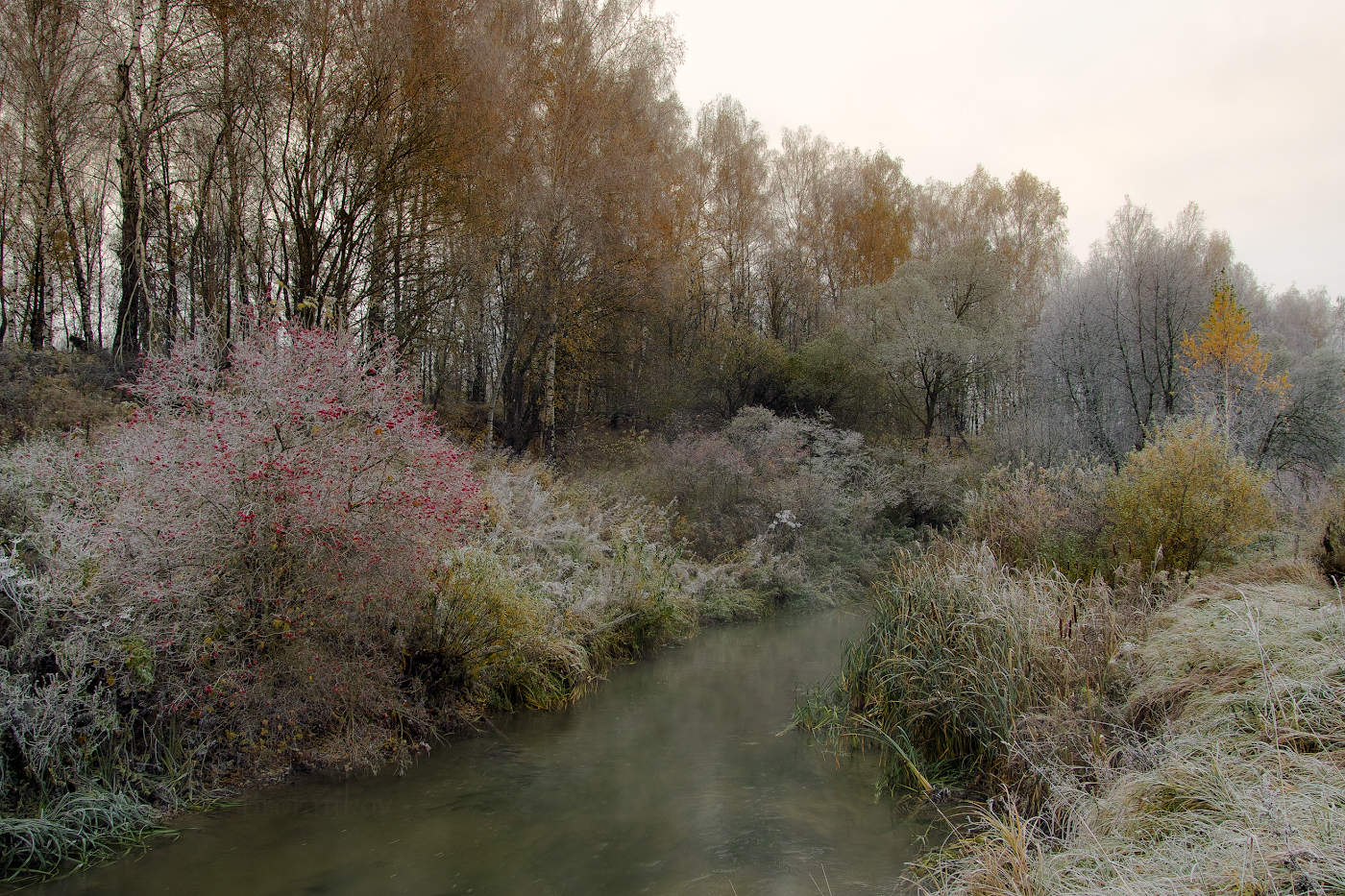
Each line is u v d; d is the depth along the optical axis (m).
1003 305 25.67
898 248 31.92
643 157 19.31
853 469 18.20
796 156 32.44
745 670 8.41
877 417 24.83
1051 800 4.17
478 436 17.39
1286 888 2.69
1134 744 4.48
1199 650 5.16
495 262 17.16
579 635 7.87
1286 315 37.28
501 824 4.52
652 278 20.23
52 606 4.33
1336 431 17.30
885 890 3.77
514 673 6.82
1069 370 20.61
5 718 3.90
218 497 5.05
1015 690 5.17
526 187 16.83
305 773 5.13
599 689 7.55
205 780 4.78
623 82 19.36
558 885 3.83
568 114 17.97
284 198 15.47
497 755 5.65
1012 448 18.86
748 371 23.64
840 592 13.70
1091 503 10.30
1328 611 4.95
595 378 22.00
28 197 17.23
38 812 3.93
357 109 14.47
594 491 13.35
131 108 13.92
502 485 10.17
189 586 4.88
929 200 35.97
